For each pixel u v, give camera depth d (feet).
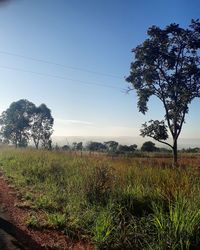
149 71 96.94
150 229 24.40
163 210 26.89
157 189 31.86
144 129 97.14
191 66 92.84
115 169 45.55
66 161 64.08
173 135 95.30
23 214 30.73
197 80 94.17
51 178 47.75
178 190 30.83
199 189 29.35
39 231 26.30
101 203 32.14
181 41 94.12
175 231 21.21
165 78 96.07
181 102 94.02
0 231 25.34
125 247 23.20
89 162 57.93
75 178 43.47
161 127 94.79
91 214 29.27
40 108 237.86
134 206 29.84
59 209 32.63
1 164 74.69
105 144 209.87
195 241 21.31
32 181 49.08
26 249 22.31
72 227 27.17
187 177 34.40
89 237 25.36
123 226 25.77
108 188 35.09
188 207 23.66
